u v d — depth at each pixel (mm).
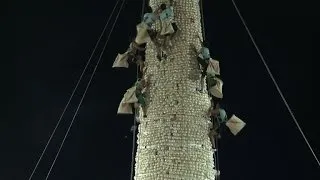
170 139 7367
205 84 7914
